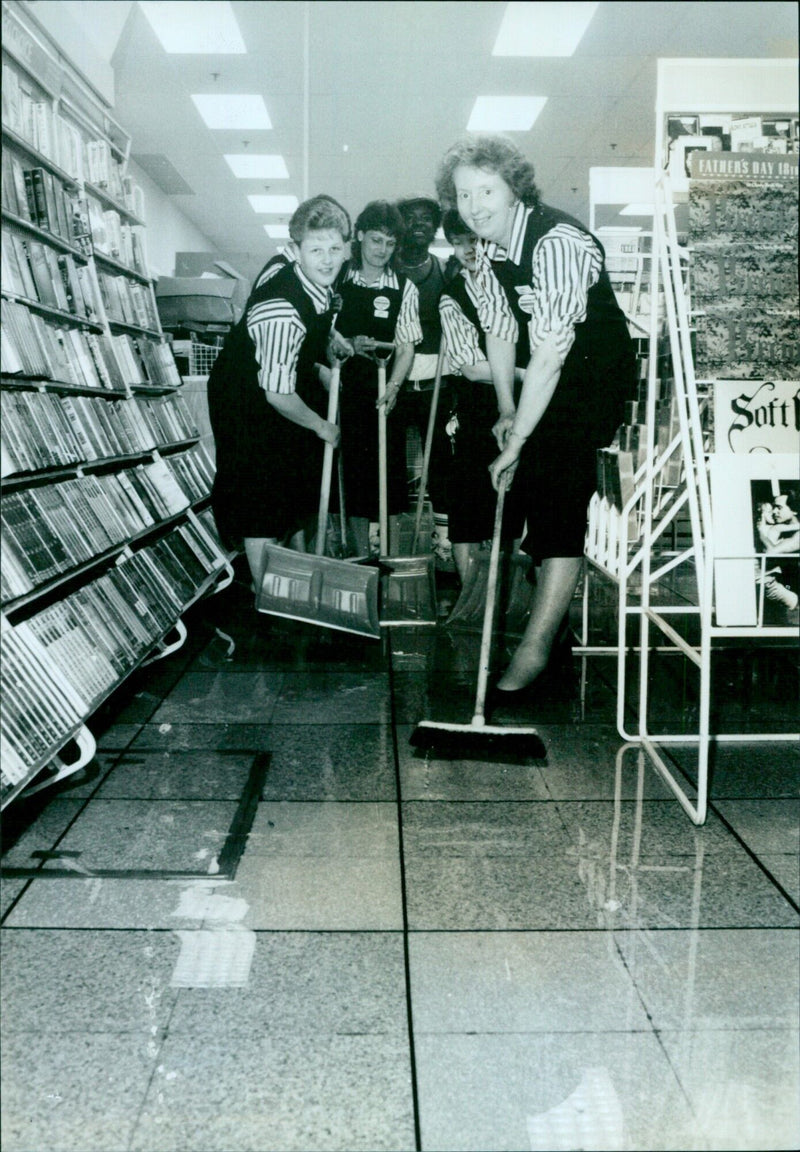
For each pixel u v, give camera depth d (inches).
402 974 63.1
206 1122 50.0
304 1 200.2
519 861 79.3
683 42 208.2
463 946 66.4
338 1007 59.6
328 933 68.1
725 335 85.8
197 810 89.0
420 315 160.4
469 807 90.0
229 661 141.8
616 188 151.3
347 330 157.4
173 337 220.5
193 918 70.0
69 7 199.6
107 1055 55.0
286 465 159.6
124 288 167.9
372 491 165.5
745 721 114.2
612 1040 56.6
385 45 216.7
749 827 85.6
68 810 88.9
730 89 87.3
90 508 120.6
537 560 122.6
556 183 350.9
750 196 84.3
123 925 68.9
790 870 77.6
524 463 120.0
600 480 122.7
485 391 148.6
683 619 163.9
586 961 64.7
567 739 108.3
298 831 84.7
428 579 160.4
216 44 218.5
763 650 147.9
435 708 119.3
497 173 121.6
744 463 86.8
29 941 66.8
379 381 157.3
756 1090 52.7
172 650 144.0
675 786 91.9
